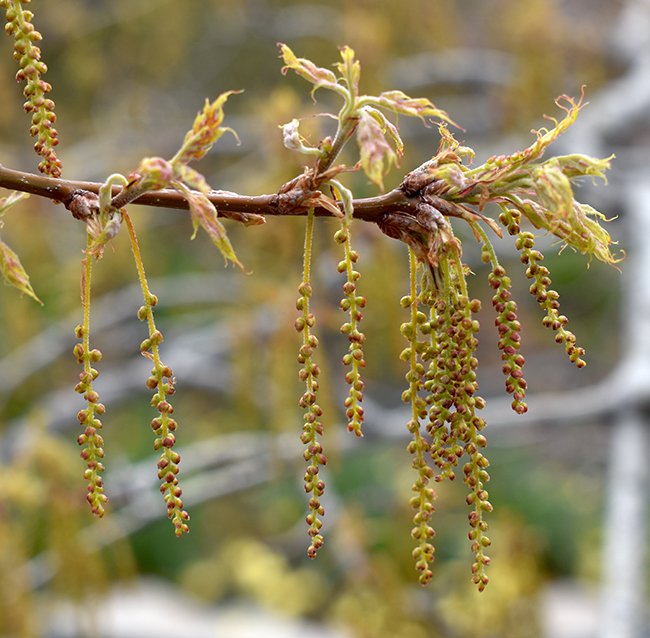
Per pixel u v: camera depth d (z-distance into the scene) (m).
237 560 7.89
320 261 3.93
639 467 3.90
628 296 5.28
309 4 7.99
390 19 6.60
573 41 6.95
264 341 4.14
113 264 5.97
